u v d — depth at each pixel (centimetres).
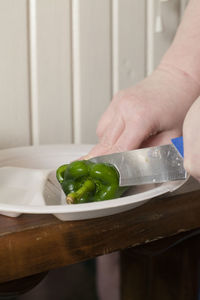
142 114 81
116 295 114
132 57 117
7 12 100
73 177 77
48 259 71
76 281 118
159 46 120
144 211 77
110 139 83
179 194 82
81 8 108
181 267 94
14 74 103
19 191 77
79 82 111
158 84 86
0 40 100
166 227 78
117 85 116
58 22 106
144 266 96
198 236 93
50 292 115
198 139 65
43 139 108
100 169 76
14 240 69
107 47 113
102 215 73
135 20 116
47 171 82
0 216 73
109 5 111
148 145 84
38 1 103
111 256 114
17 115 104
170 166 72
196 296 96
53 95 108
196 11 88
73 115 112
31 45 104
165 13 118
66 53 108
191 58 86
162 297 96
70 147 95
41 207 67
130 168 75
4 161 89
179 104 84
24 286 72
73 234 72
